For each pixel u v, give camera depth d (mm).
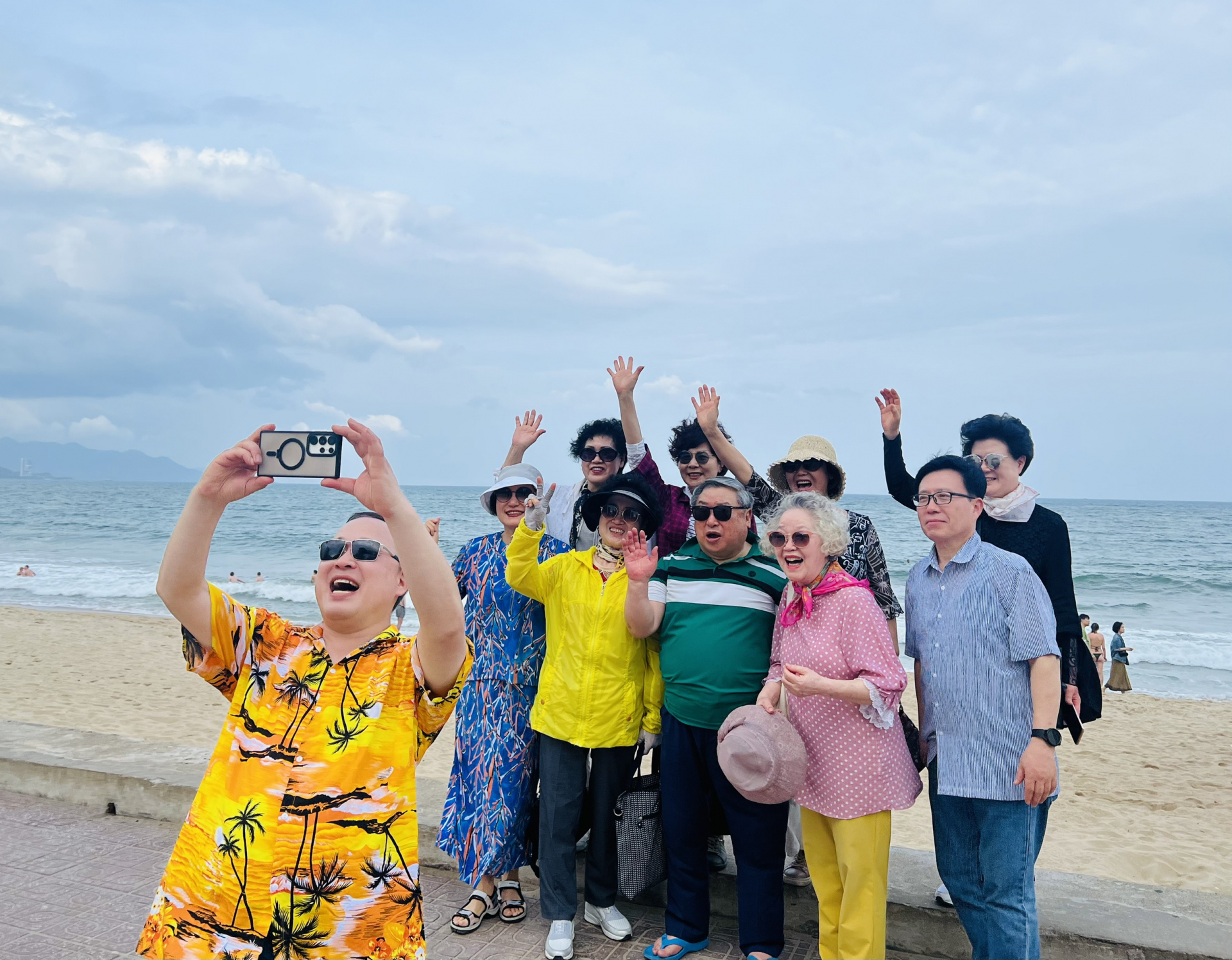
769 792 3102
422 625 2051
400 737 2119
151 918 2068
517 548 3732
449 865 4496
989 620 3033
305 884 1993
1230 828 7730
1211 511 115750
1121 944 3395
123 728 9953
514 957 3594
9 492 140125
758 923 3482
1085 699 3346
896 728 3221
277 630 2213
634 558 3576
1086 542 56469
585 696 3697
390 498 1971
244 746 2104
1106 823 7883
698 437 4316
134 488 173375
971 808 3096
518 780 3867
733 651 3557
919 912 3674
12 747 5602
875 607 3195
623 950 3703
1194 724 12555
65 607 22984
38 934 3617
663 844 3801
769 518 3816
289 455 2010
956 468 3162
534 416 4734
